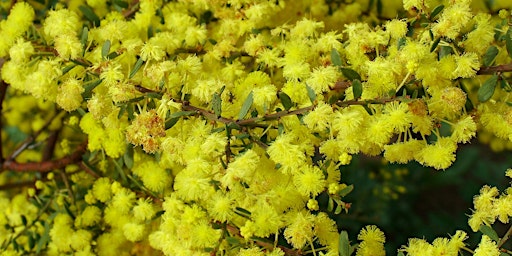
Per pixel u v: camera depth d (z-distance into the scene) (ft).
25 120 1.62
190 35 1.15
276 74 1.18
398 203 2.15
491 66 1.04
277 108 1.03
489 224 0.96
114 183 1.19
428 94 1.03
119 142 1.16
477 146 2.67
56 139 1.51
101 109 0.99
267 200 0.98
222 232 0.99
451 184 2.50
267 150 0.95
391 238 2.08
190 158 0.97
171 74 1.02
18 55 1.06
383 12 1.34
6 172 1.59
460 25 0.97
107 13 1.30
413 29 1.09
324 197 1.37
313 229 0.99
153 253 1.22
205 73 1.11
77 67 1.05
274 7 1.18
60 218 1.22
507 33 1.05
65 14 1.08
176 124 1.01
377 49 1.02
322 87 0.96
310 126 0.94
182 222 0.99
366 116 0.97
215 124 0.99
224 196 0.98
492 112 1.06
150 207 1.13
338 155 0.99
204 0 1.14
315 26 1.12
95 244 1.22
